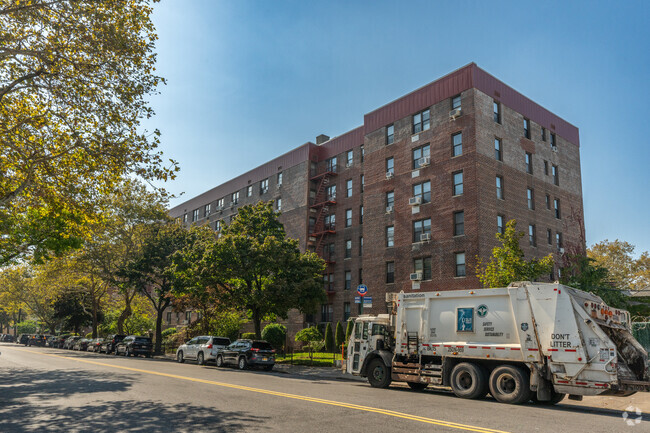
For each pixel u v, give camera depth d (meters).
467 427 8.39
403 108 35.47
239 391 13.15
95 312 50.72
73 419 8.88
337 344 37.03
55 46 13.82
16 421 8.70
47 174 15.78
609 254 51.41
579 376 11.70
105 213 37.94
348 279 39.88
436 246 31.23
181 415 9.27
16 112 15.66
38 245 27.28
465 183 30.23
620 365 12.06
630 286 50.12
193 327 40.22
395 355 15.55
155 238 40.38
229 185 56.62
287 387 14.59
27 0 13.30
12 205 17.88
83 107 14.78
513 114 33.53
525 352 12.51
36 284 59.16
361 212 39.81
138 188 40.91
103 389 13.50
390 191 35.69
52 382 15.44
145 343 37.25
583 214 38.25
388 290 34.22
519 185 32.69
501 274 21.38
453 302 14.41
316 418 9.05
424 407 10.88
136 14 14.55
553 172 36.56
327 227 42.47
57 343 56.09
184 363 28.91
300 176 45.59
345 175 41.94
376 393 13.77
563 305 12.20
